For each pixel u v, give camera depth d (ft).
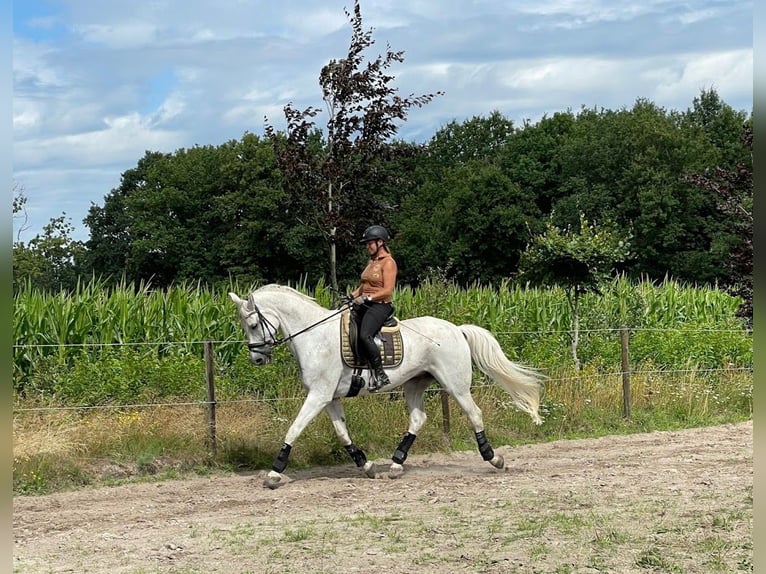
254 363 35.53
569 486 33.09
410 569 22.45
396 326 35.53
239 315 35.53
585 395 48.98
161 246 179.73
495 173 185.78
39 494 33.12
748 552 23.38
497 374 36.96
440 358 36.11
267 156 167.02
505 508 29.50
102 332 47.26
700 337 59.41
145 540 26.22
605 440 44.52
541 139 220.23
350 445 36.45
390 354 34.96
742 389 55.11
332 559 23.58
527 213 188.44
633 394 51.29
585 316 61.62
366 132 45.11
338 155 45.16
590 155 201.46
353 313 35.22
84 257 207.31
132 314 48.37
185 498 32.40
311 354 34.86
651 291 71.15
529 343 51.62
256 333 35.14
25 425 36.63
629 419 48.98
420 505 30.53
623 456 39.86
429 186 220.23
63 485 34.06
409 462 39.58
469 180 187.32
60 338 45.62
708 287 78.23
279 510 30.37
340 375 35.06
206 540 26.00
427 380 37.37
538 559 23.08
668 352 57.26
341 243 46.73
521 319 60.70
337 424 36.50
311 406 34.78
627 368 49.52
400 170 47.06
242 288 155.63
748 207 52.65
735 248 52.47
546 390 48.08
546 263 54.95
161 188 187.42
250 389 43.57
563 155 211.61
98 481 34.86
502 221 180.04
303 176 45.29
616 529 26.05
